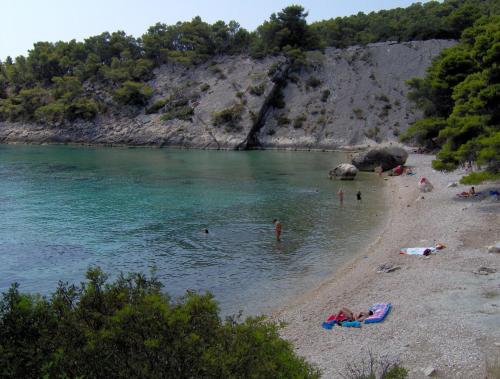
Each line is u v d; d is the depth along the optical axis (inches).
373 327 754.8
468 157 1622.8
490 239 1197.1
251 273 1105.4
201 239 1408.7
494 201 1630.2
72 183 2536.9
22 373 308.5
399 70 5374.0
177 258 1223.5
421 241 1269.7
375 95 5236.2
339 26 6348.4
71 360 313.9
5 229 1520.7
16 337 329.4
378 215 1716.3
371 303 866.8
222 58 6195.9
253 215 1745.8
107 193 2222.0
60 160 3816.4
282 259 1211.2
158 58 6589.6
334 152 4665.4
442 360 610.2
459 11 5585.6
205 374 313.4
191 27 6776.6
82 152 4660.4
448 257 1090.7
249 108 5290.4
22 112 6318.9
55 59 6909.5
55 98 6314.0
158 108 5807.1
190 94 5787.4
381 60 5546.3
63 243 1359.5
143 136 5497.1
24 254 1251.8
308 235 1446.9
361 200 2033.7
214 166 3400.6
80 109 5905.5
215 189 2349.9
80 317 353.4
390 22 6363.2
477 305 794.2
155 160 3850.9
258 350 352.5
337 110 5241.1
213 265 1166.3
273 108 5472.4
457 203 1699.1
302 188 2380.7
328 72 5615.2
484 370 573.0
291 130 5221.5
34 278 1071.0
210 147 5123.0
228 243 1364.4
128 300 375.9
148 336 319.9
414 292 892.0
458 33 5659.5
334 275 1076.5
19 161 3722.9
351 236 1423.5
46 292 981.2
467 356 613.0
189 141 5255.9
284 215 1740.9
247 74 5703.7
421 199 1871.3
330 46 6077.8
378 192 2234.3
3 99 6722.4
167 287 1013.2
